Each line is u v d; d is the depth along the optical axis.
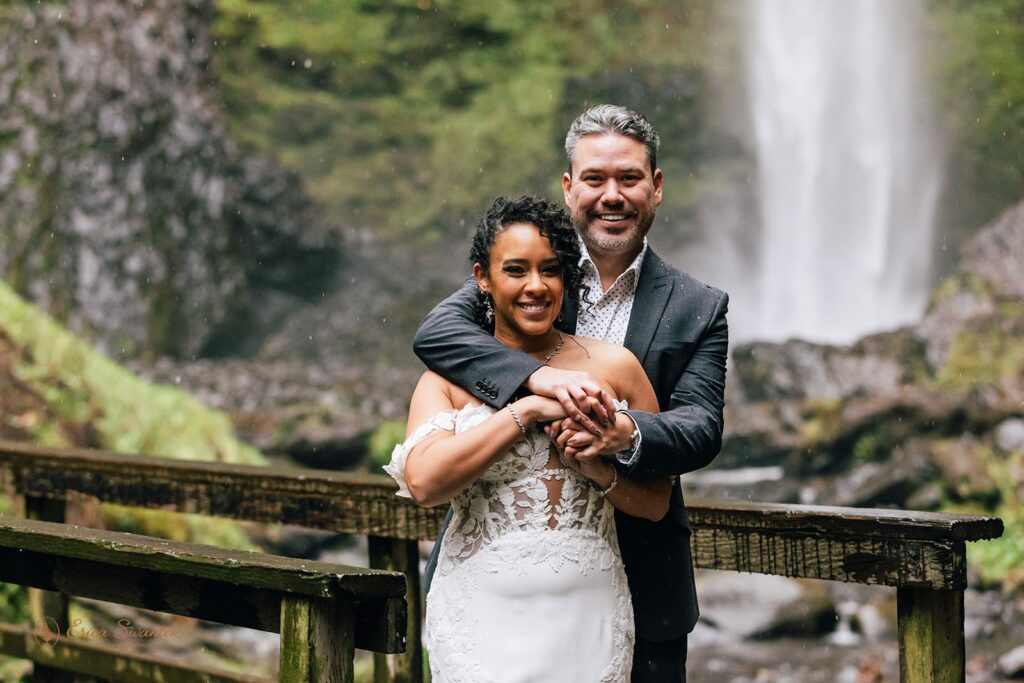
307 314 14.21
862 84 16.12
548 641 2.09
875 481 8.71
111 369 7.02
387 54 17.77
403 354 14.13
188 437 7.00
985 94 15.54
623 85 16.94
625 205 2.36
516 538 2.11
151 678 3.25
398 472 2.18
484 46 18.05
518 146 17.23
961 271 10.27
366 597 1.96
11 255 11.20
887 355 10.02
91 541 2.32
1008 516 8.05
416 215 16.64
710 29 17.23
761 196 16.39
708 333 2.38
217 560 2.10
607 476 2.12
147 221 12.30
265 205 14.04
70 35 11.98
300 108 16.97
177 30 13.09
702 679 5.82
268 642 5.67
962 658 2.50
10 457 3.95
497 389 2.13
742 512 2.70
